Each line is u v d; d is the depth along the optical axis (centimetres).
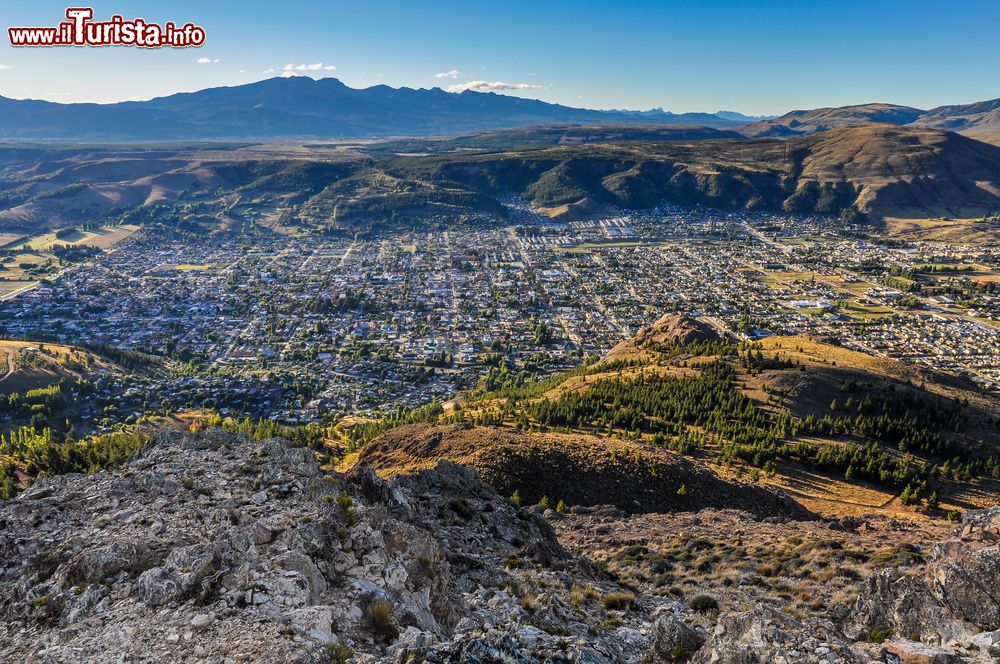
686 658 2009
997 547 2127
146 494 2975
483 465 8000
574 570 3581
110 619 1959
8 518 2709
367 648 1984
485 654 1889
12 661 1806
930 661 1722
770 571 3828
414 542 2777
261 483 3134
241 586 2098
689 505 7538
